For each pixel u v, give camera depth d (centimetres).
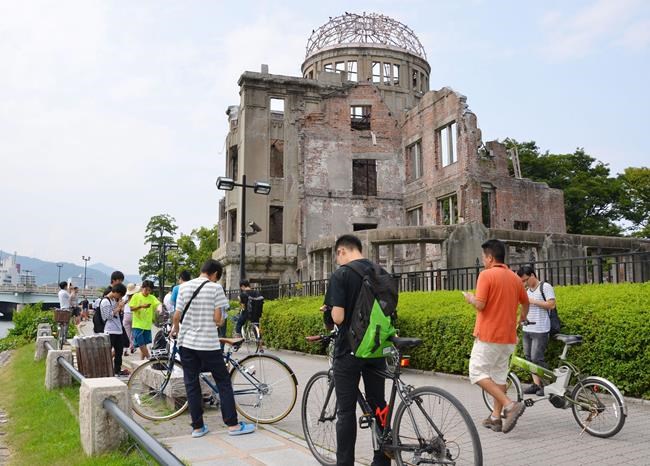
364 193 3603
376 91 3628
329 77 3581
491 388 610
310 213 3397
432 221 3228
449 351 1063
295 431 676
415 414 450
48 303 8412
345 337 477
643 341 768
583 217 4388
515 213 3125
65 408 841
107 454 568
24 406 927
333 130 3534
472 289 1355
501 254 646
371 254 2362
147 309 1253
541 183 3266
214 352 656
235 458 561
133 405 786
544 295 770
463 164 2958
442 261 2319
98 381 606
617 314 805
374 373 491
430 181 3272
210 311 662
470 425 403
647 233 4331
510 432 646
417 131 3444
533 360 761
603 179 4400
